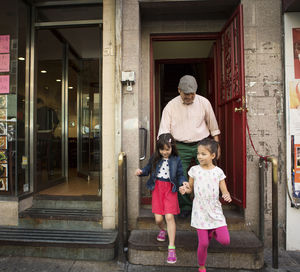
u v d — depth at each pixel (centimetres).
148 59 331
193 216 206
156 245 231
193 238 246
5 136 304
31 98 329
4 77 307
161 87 520
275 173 229
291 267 230
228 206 303
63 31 356
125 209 270
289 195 268
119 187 240
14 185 297
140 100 307
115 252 251
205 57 425
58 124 409
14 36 307
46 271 225
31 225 286
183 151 263
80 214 286
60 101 416
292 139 269
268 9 278
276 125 275
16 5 306
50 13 327
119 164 242
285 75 272
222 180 205
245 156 262
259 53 278
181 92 249
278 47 277
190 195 263
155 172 231
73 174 477
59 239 252
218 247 227
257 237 250
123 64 283
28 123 325
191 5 296
